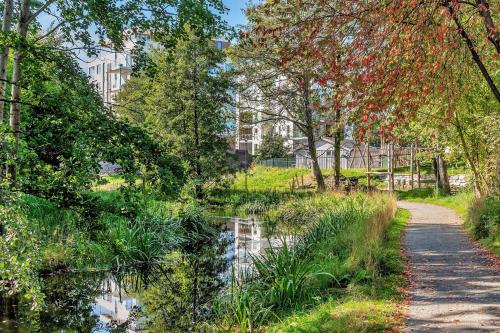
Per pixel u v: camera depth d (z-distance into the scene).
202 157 30.52
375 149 46.78
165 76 29.38
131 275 13.25
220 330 8.26
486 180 19.84
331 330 6.64
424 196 31.75
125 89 40.09
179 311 10.02
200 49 30.12
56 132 9.05
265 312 8.09
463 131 19.12
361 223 15.02
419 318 6.82
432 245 13.12
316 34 8.27
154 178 9.23
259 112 34.25
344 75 7.86
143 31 11.44
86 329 9.01
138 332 8.81
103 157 8.72
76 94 9.37
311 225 17.33
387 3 7.79
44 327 9.11
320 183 32.78
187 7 10.97
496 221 13.22
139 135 9.06
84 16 10.58
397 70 7.53
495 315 6.79
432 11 7.85
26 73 9.57
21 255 5.87
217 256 15.50
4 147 7.96
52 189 9.12
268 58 26.70
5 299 10.12
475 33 9.84
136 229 15.71
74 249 13.41
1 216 6.06
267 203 29.30
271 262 11.20
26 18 10.77
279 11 8.69
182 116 30.22
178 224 18.98
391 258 10.86
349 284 9.22
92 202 9.62
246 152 48.50
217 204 31.28
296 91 29.17
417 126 19.00
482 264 10.41
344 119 8.62
